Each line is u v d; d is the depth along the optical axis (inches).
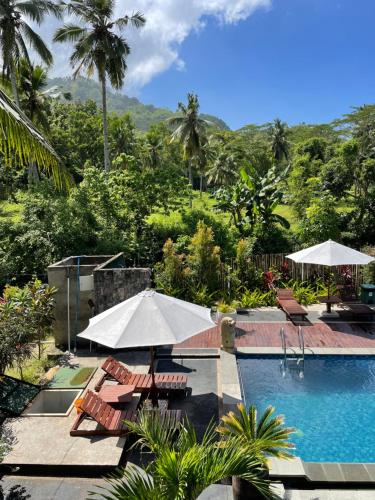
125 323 276.5
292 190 1109.7
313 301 638.5
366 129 1918.1
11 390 343.9
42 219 741.9
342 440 298.7
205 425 298.8
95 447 268.8
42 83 1270.9
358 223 1010.7
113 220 837.8
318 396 361.4
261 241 858.1
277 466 246.5
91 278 456.1
